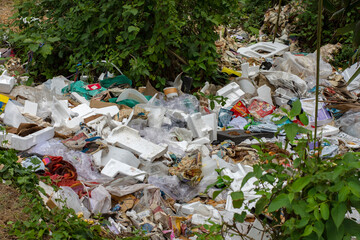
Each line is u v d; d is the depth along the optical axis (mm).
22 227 3182
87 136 5094
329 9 2896
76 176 4410
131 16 6824
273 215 2916
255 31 7012
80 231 3307
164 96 6598
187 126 5797
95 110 5797
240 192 2684
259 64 8953
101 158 4777
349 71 7965
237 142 5855
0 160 3811
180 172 4703
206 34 7215
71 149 4824
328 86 7512
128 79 6672
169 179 4668
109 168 4531
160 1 6496
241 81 7203
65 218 3373
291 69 7812
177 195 4613
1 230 3115
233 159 5496
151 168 4816
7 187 3596
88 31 7047
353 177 2363
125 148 5008
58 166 4406
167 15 6594
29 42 6777
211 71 7375
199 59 7062
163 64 6980
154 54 6875
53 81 6676
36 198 3516
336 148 5762
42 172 4266
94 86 6512
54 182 4117
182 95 6527
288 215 2773
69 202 3748
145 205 4145
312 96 7168
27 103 5473
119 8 6953
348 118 6617
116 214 3969
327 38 9930
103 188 4098
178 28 6590
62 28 7199
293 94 7258
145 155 4914
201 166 4922
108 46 7031
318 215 2285
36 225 3193
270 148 5562
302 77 7707
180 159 5117
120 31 7051
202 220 4152
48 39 6766
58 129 5250
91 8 6961
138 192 4258
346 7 2840
